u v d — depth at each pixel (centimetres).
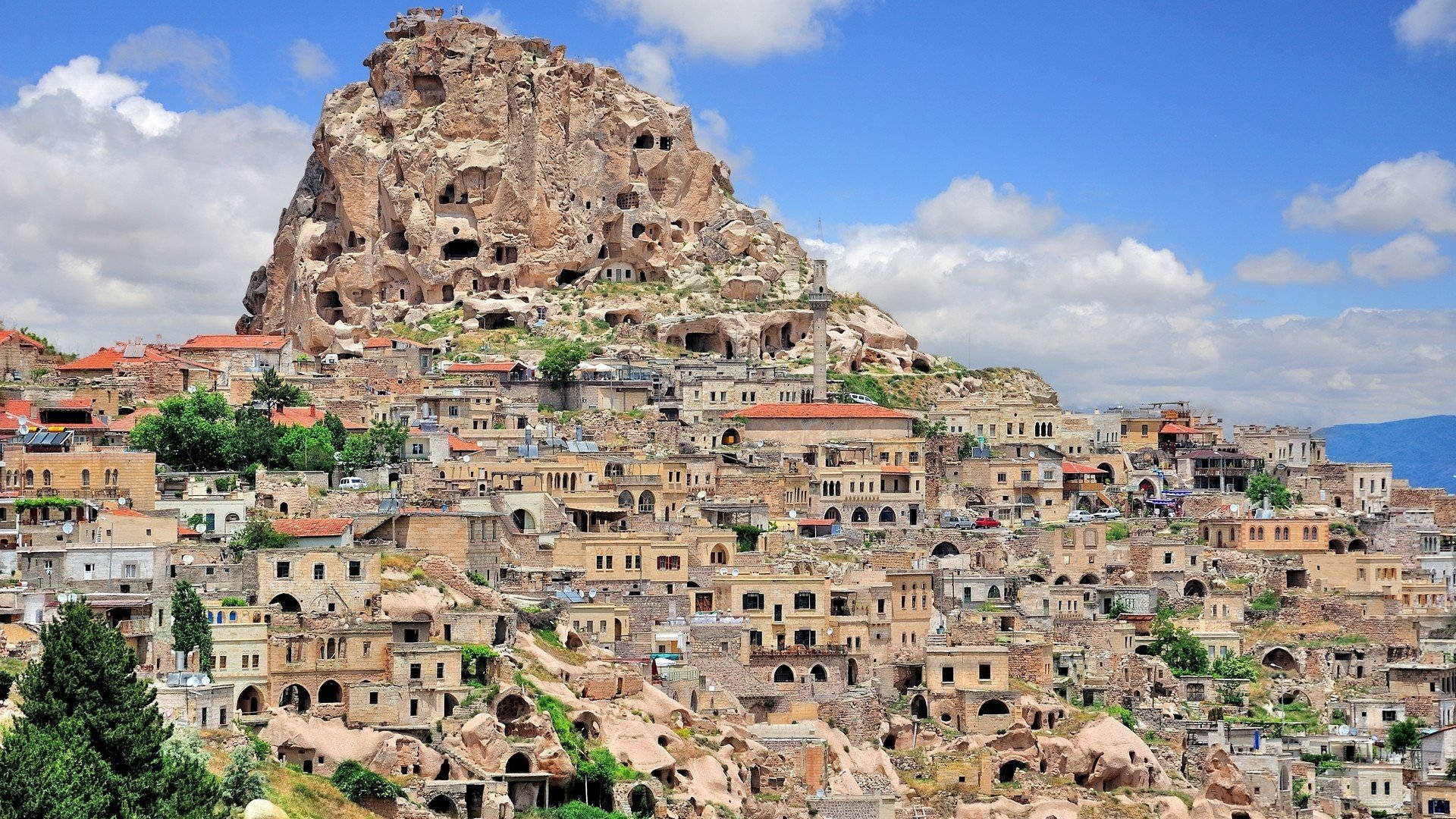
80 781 16450
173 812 17125
